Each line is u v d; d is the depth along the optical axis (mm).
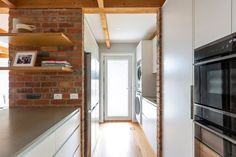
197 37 1777
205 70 1641
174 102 2432
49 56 3043
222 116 1400
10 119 2051
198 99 1763
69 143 2279
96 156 3865
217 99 1464
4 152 1097
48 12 3053
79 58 3051
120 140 4848
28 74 3033
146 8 3117
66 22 3051
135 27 4754
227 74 1332
